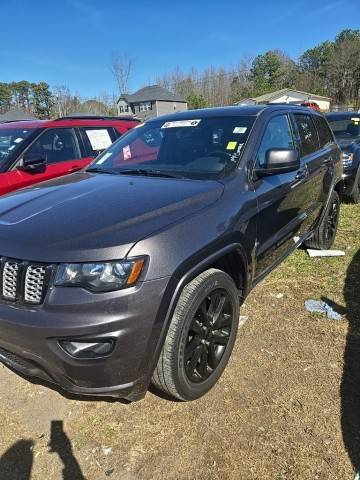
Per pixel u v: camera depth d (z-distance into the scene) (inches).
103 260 80.9
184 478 84.0
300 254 195.9
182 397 98.7
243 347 124.0
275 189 127.6
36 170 195.5
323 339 126.6
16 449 92.7
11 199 112.7
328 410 98.6
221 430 94.7
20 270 84.8
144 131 152.2
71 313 80.4
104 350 82.1
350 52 2920.8
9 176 186.1
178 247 88.3
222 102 3021.7
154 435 94.6
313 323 135.6
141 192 107.0
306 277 170.1
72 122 222.1
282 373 112.2
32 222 93.0
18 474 86.6
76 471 86.8
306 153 164.2
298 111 168.9
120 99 2723.9
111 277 80.9
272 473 83.8
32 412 102.9
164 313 85.4
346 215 266.5
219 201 105.6
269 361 117.3
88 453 91.0
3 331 85.5
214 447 90.5
